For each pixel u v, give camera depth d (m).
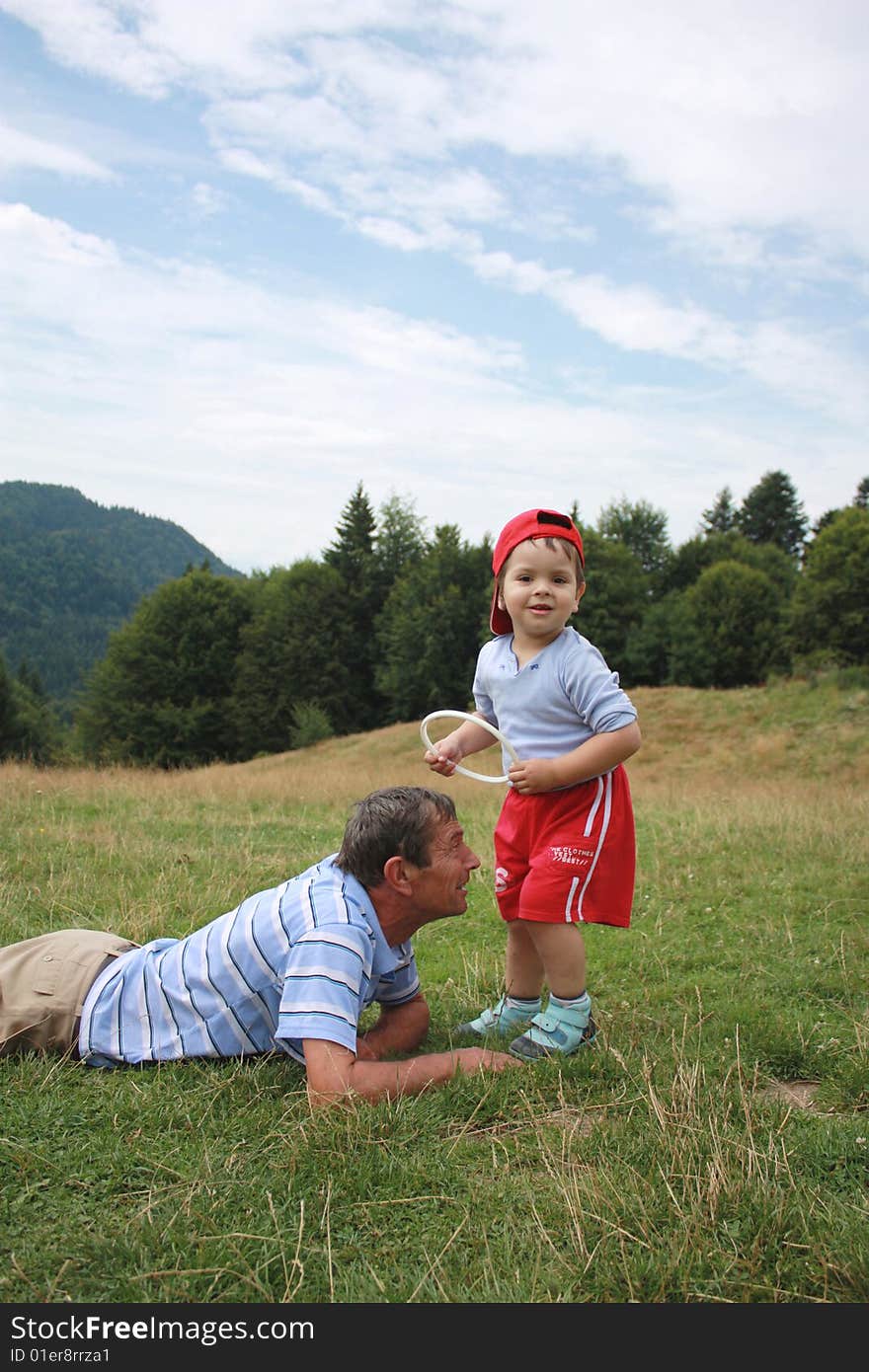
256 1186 2.36
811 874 6.16
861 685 33.00
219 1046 3.00
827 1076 3.18
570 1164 2.49
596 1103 2.92
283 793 12.12
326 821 9.12
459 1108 2.81
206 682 59.94
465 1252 2.16
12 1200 2.28
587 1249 2.15
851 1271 2.05
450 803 3.06
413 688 56.25
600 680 3.27
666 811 9.75
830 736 30.02
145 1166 2.45
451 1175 2.45
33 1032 3.02
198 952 3.02
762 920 5.21
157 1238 2.12
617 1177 2.42
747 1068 3.20
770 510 86.75
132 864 6.19
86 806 9.25
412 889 2.99
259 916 2.97
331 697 58.53
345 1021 2.76
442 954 4.78
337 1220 2.26
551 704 3.35
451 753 3.58
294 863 6.54
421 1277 2.06
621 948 4.80
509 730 3.47
